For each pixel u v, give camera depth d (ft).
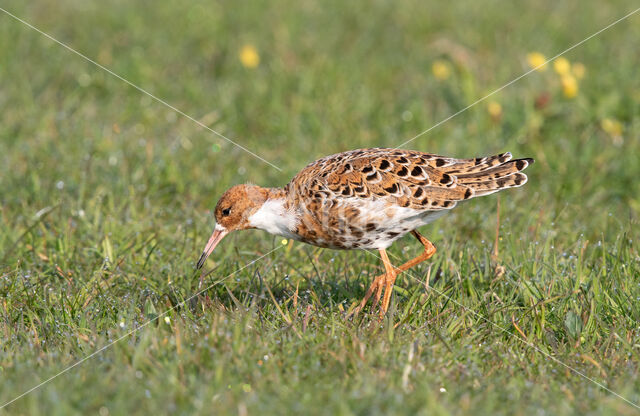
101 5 124.06
